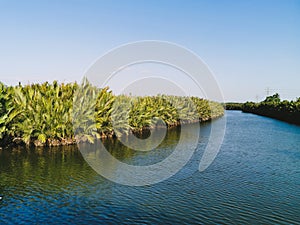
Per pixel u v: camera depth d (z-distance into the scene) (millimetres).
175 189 8672
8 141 14539
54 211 6844
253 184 9312
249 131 26469
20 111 14141
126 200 7648
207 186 9047
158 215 6742
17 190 8211
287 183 9484
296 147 16984
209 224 6355
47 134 14812
